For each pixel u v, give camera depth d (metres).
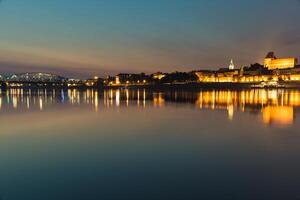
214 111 41.28
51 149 18.27
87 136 22.61
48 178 12.66
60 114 38.72
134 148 18.27
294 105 51.91
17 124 29.45
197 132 23.92
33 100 71.88
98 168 14.01
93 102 63.03
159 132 24.09
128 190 11.22
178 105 52.81
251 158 15.55
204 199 10.38
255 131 23.98
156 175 12.86
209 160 15.21
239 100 67.44
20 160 15.67
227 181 12.03
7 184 11.98
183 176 12.69
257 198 10.41
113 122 30.62
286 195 10.62
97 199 10.50
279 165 14.23
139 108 46.88
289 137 21.28
